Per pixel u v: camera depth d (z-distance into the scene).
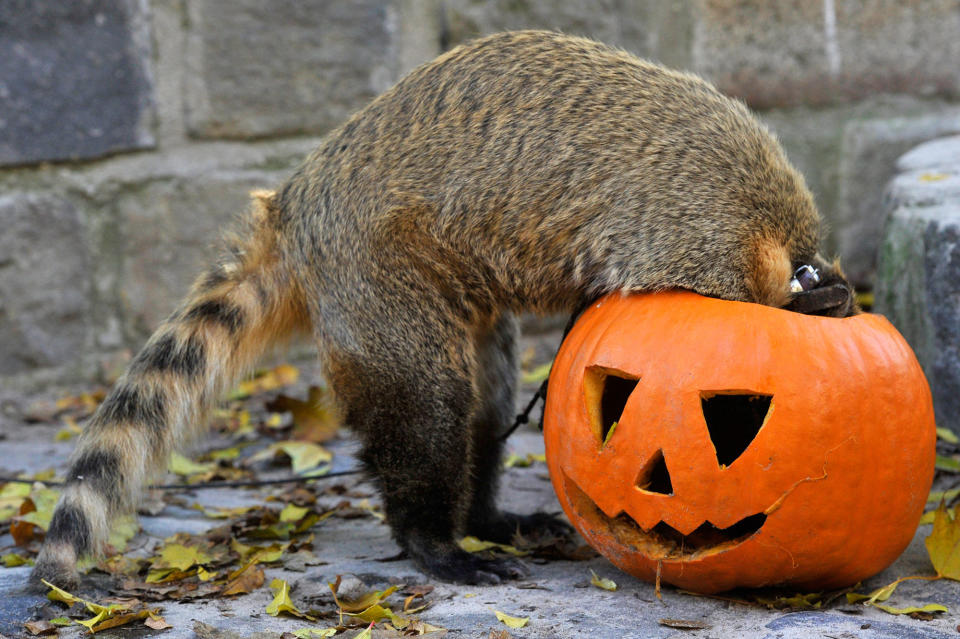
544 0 6.24
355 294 3.49
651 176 3.39
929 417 3.07
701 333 3.02
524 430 5.20
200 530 3.84
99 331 6.07
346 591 3.12
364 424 3.54
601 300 3.42
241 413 5.52
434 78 3.62
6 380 5.92
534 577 3.38
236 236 3.78
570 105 3.49
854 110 6.60
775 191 3.51
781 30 6.50
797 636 2.68
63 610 3.04
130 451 3.46
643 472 3.03
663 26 6.41
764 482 2.90
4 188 5.82
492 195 3.45
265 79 6.07
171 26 5.94
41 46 5.77
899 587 3.12
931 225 4.37
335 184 3.58
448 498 3.47
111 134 5.92
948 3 6.57
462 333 3.52
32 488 4.25
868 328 3.08
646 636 2.75
